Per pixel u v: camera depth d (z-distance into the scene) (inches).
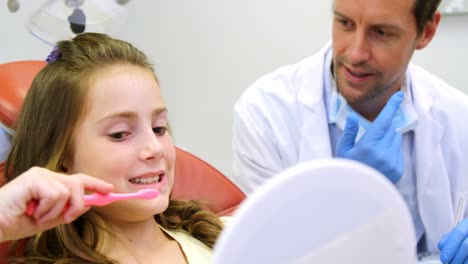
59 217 24.4
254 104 50.3
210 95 78.2
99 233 34.1
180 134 80.3
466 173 48.3
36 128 34.9
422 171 46.7
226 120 78.4
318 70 49.3
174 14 76.9
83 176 24.6
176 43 77.8
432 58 69.4
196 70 77.9
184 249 37.3
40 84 35.4
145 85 33.5
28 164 35.3
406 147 47.6
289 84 50.4
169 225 39.9
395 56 41.5
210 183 47.8
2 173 37.9
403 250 17.5
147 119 32.9
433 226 47.9
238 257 15.5
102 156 32.1
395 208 16.8
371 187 16.4
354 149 41.6
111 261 32.9
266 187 15.5
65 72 34.2
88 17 45.1
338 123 46.9
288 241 16.0
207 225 40.4
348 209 16.3
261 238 15.7
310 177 15.7
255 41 74.9
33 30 46.1
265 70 75.4
